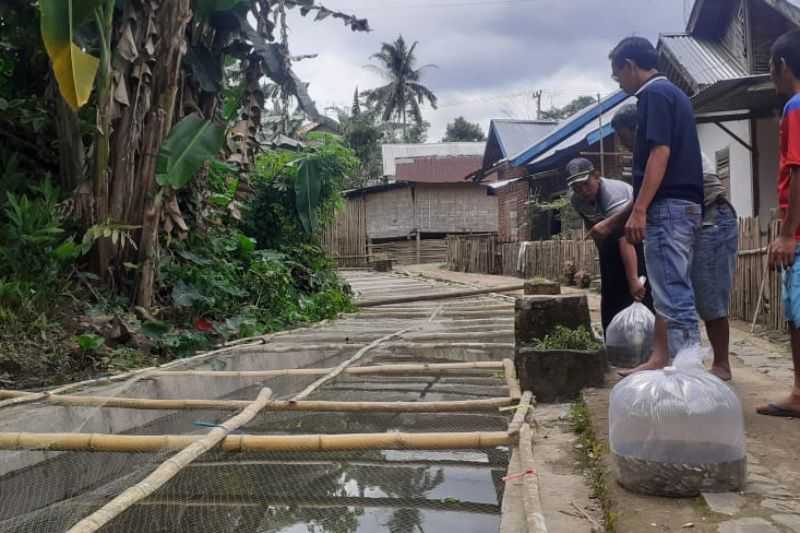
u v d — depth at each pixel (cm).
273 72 636
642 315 380
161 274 568
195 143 530
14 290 428
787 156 258
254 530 202
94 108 560
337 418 329
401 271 1805
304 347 505
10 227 459
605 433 244
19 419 286
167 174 517
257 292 686
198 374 392
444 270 1867
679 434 186
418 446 240
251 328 588
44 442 249
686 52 1062
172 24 521
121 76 495
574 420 284
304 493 229
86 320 464
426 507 216
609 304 418
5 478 258
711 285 318
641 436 189
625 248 388
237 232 742
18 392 334
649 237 286
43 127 559
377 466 255
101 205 509
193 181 636
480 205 2372
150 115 520
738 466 187
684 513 174
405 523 204
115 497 198
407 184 2317
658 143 275
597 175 408
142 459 245
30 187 505
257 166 865
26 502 239
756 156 987
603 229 359
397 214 2355
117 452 248
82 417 317
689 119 283
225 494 226
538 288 450
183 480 230
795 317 261
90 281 512
